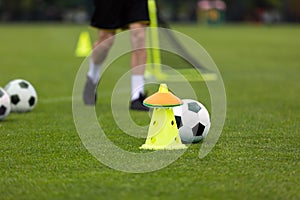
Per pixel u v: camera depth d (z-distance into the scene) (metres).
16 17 94.69
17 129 10.68
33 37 53.28
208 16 84.00
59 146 9.10
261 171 7.49
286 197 6.39
